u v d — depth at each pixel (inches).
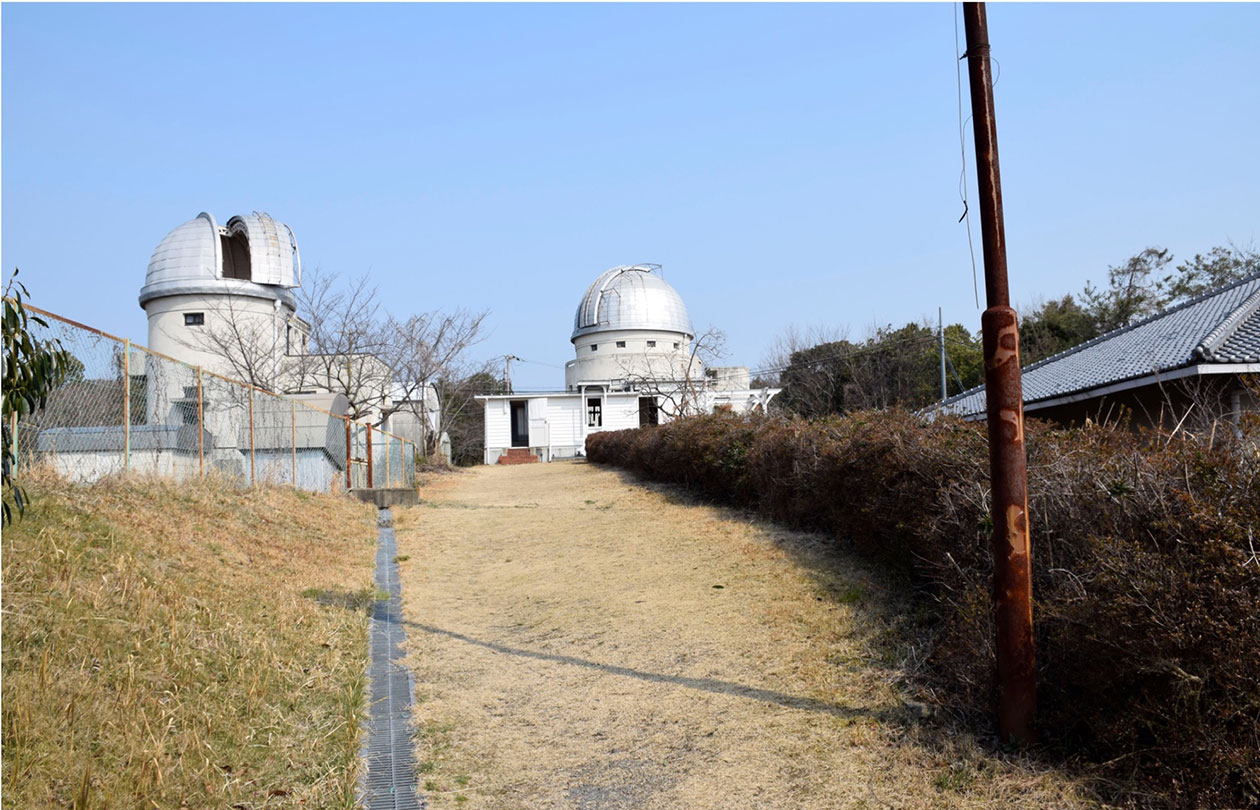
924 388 1462.8
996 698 196.1
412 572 436.8
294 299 1220.5
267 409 642.2
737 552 407.2
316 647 281.0
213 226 1153.4
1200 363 414.6
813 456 422.9
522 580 407.5
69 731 175.9
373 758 207.9
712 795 183.2
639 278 1991.9
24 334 208.8
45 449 346.6
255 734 207.0
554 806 184.4
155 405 436.5
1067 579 196.7
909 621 268.8
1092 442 231.6
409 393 1236.5
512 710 241.4
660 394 1544.0
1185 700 155.3
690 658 269.0
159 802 164.4
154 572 285.3
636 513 591.8
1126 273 1465.3
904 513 298.0
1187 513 168.1
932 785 176.9
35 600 225.0
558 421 1781.5
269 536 421.4
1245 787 151.6
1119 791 163.2
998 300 187.9
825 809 173.2
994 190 188.4
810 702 224.8
